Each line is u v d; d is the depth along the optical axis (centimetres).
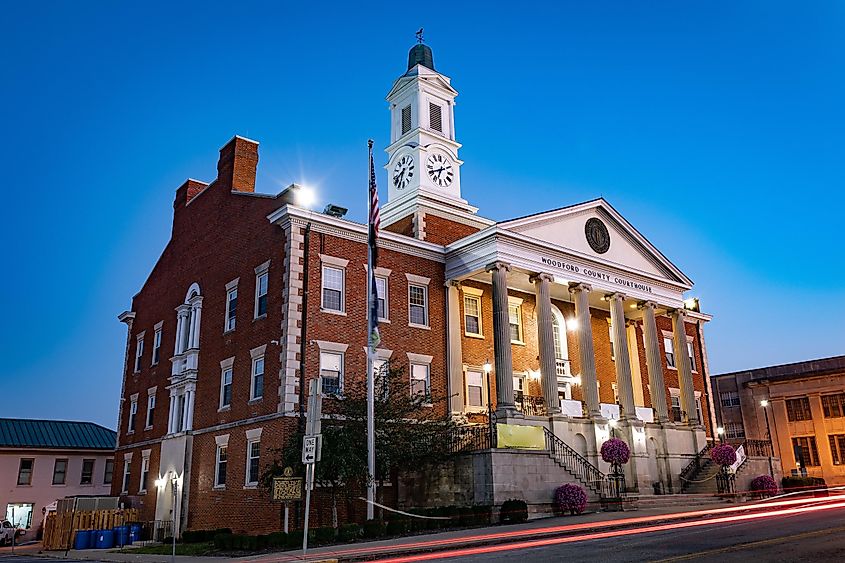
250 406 2962
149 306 4316
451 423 2822
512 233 3266
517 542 1859
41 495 5331
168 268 4141
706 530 1866
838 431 5803
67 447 5500
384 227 4091
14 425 5606
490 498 2572
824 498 3481
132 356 4406
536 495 2698
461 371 3341
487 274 3459
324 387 2853
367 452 2447
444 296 3431
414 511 2556
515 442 2728
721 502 3225
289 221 2972
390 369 2812
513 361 3622
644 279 3862
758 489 3538
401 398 2775
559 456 2962
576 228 3619
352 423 2547
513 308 3747
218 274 3509
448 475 2794
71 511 3388
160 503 3469
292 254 2930
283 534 2162
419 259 3391
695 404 3888
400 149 4378
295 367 2786
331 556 1723
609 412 3472
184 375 3544
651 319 3847
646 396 4284
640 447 3428
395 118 4572
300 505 2609
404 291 3278
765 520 2136
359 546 1934
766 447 4006
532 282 3425
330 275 3033
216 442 3152
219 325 3384
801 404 6094
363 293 3108
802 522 1995
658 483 3475
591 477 3034
